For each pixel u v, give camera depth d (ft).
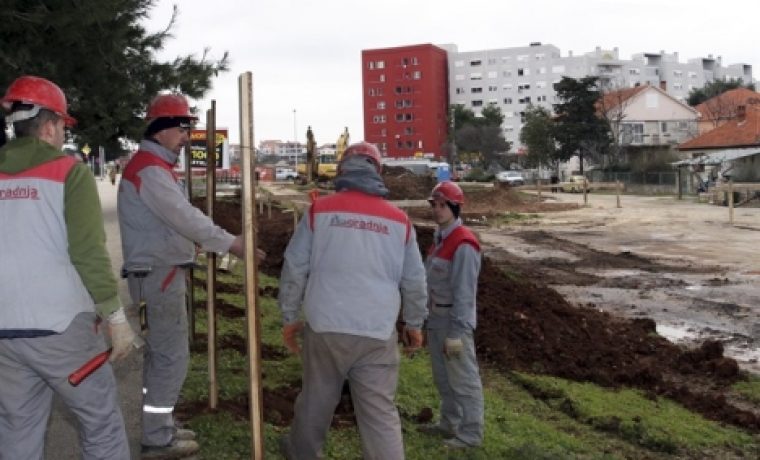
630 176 210.38
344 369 14.10
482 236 92.32
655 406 26.58
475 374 18.98
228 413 18.38
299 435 14.64
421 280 14.75
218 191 118.62
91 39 25.18
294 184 195.62
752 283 55.57
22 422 11.94
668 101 311.27
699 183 167.84
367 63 438.81
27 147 11.71
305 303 14.23
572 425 23.91
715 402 27.37
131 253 15.23
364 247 14.01
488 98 490.90
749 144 187.62
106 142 45.70
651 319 42.39
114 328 11.71
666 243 81.76
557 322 35.96
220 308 32.35
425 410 21.40
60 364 11.60
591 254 73.87
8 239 11.35
